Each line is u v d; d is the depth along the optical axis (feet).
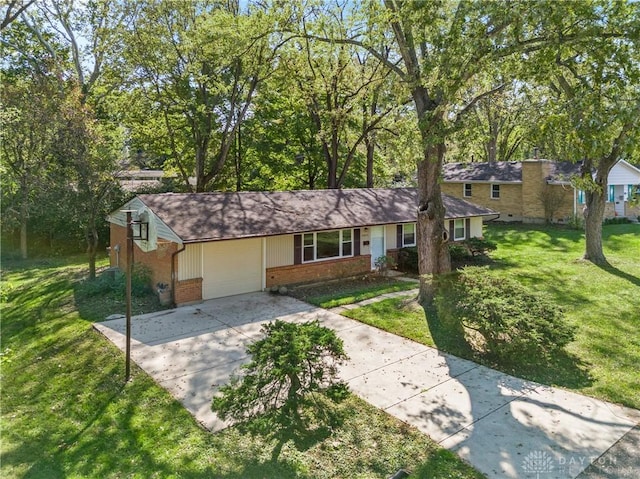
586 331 31.14
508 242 72.64
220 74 66.69
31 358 28.40
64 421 20.31
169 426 19.62
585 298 39.37
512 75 32.42
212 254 41.86
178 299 39.93
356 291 44.80
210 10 64.95
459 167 109.40
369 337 31.09
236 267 43.57
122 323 34.65
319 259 49.90
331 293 44.50
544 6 25.99
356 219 51.52
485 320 25.59
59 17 71.67
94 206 47.91
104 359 27.55
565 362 26.14
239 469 16.37
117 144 52.49
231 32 51.37
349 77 67.05
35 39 71.77
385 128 65.51
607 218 88.22
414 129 47.37
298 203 52.65
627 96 25.94
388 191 66.49
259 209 47.73
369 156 82.99
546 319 26.25
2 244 72.08
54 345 30.58
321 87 68.28
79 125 44.80
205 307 39.29
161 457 17.21
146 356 27.99
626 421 19.60
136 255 48.26
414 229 60.39
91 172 46.34
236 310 38.29
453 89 29.96
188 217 41.68
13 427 19.84
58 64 62.28
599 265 52.24
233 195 50.06
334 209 53.21
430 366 25.93
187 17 63.46
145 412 20.94
